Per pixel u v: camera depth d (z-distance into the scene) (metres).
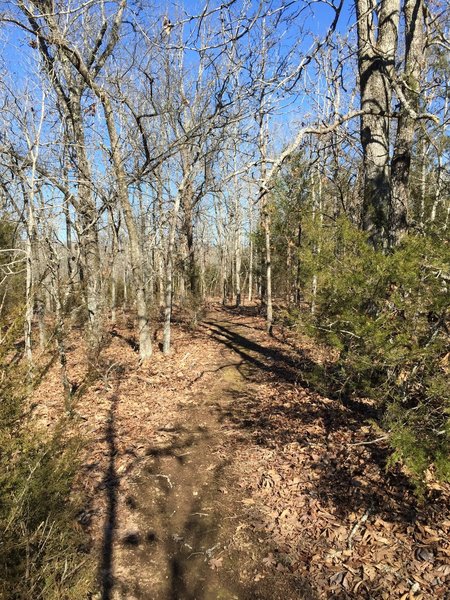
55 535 2.54
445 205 5.50
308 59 3.98
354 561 3.54
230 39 3.83
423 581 3.23
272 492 4.66
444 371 3.41
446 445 3.11
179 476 5.07
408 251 3.32
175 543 3.96
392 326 3.55
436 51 6.50
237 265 23.38
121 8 8.02
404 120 5.32
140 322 10.23
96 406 7.01
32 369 2.51
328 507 4.27
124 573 3.58
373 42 5.38
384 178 5.43
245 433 6.17
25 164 6.45
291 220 11.28
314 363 8.88
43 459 2.52
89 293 8.47
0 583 2.11
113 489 4.75
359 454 5.04
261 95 4.94
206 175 12.38
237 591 3.41
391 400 4.00
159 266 16.50
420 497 3.46
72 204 7.36
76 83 8.77
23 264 6.18
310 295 4.49
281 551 3.79
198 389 8.17
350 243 3.98
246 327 15.10
